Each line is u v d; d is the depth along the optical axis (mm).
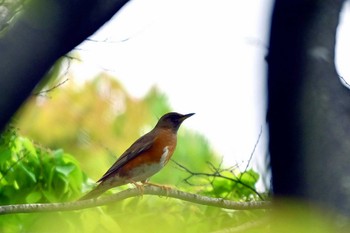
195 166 19312
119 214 13500
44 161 13852
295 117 3568
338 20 3744
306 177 3482
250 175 13406
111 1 4156
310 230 3428
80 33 4125
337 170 3463
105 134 21109
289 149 3533
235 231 11812
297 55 3658
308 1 3686
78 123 20578
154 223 13125
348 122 3557
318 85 3625
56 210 10812
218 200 11766
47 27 4039
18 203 13617
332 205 3428
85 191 13969
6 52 4012
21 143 13852
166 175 18797
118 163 13453
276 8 3695
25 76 4027
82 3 4047
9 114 4023
